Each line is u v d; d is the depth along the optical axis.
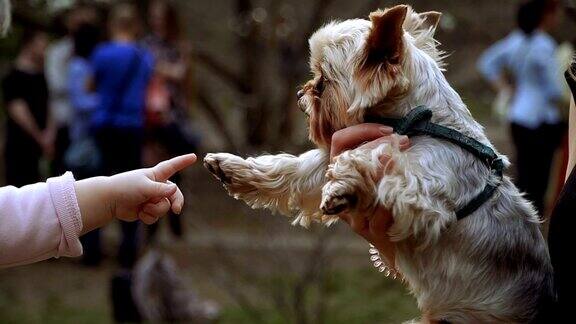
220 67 12.30
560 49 8.75
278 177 3.41
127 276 8.12
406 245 2.99
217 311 8.12
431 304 2.99
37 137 11.08
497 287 2.95
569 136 2.90
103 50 8.92
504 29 14.78
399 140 3.01
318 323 7.54
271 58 12.09
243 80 12.11
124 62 8.85
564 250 2.62
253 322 7.95
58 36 12.09
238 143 10.35
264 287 8.39
